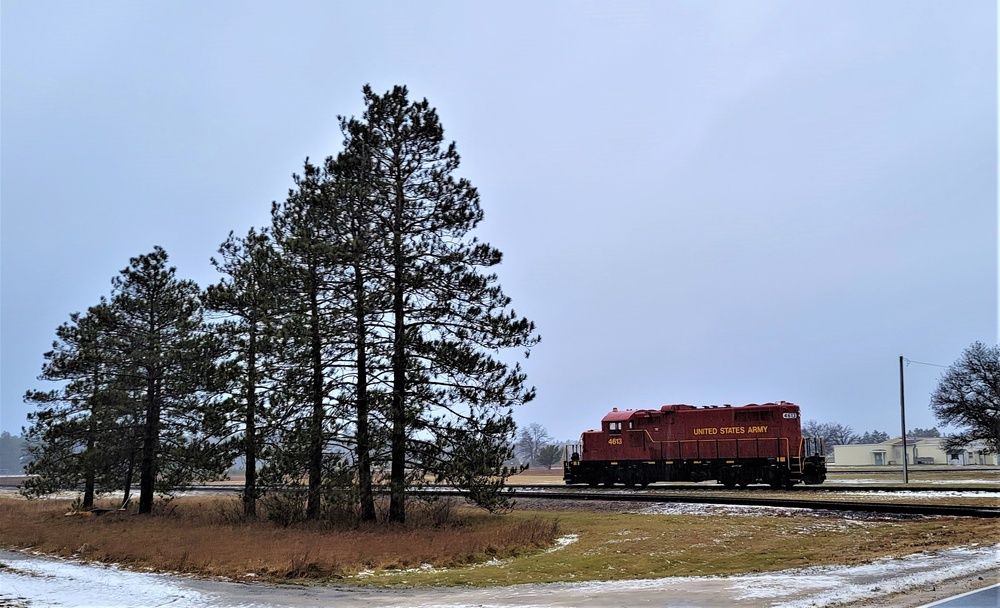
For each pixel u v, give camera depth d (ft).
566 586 52.90
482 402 93.97
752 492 127.44
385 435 92.84
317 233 98.63
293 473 95.30
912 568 53.98
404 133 97.71
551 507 114.93
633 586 51.62
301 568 62.34
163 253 130.21
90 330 126.21
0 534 100.78
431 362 95.61
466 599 48.49
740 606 42.80
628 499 112.88
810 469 141.49
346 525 91.91
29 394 128.77
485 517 101.91
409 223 98.68
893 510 86.99
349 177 97.76
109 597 52.80
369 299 93.86
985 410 198.49
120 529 101.14
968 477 171.73
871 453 354.74
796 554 64.54
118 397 122.01
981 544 64.23
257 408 105.09
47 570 68.39
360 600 49.47
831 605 42.37
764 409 144.87
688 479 149.18
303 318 94.02
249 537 84.02
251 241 117.08
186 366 122.31
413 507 104.17
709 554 66.49
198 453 112.27
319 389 97.35
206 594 53.31
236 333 113.39
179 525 103.60
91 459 123.34
